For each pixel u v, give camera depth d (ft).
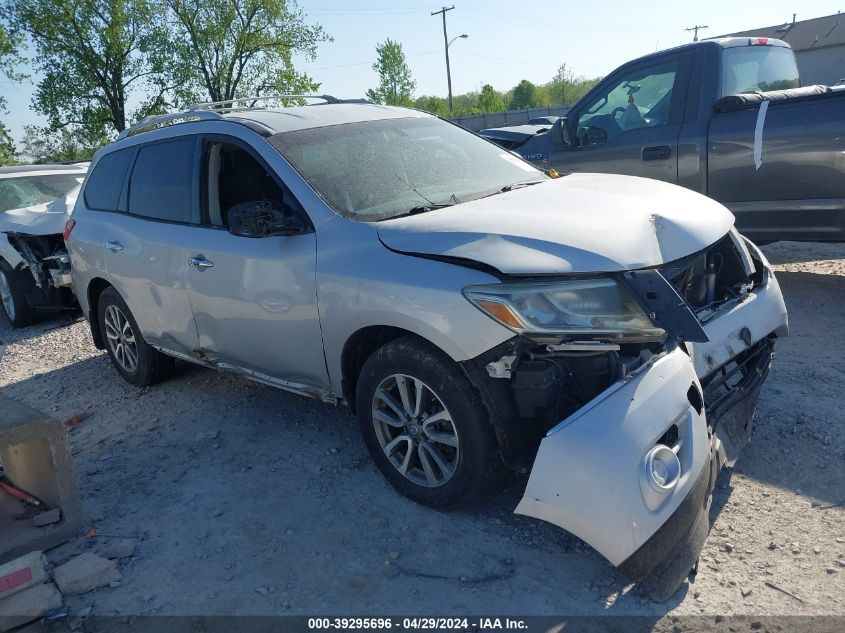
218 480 12.43
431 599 9.03
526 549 9.87
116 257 15.83
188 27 123.75
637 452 8.50
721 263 12.41
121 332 17.33
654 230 10.23
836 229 18.11
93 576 9.77
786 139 18.12
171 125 15.33
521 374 9.30
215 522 11.13
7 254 25.09
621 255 9.45
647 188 12.32
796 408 13.17
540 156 23.54
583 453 8.54
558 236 9.65
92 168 17.95
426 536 10.30
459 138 14.61
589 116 22.41
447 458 10.68
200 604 9.29
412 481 10.92
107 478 12.96
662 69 20.85
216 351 13.93
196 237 13.65
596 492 8.43
